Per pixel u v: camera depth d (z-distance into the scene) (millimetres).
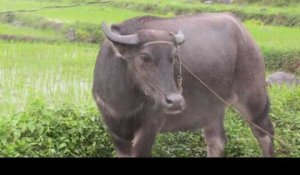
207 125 5656
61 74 10320
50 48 13578
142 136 4891
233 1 20828
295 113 7578
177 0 21141
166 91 4375
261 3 20516
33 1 21484
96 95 4930
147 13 19172
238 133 6797
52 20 17312
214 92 5203
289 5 20062
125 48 4500
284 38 14773
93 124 6188
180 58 4961
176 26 5234
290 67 12562
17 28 17219
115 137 5027
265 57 12773
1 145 5746
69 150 5891
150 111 4781
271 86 9289
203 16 5629
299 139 6777
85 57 12375
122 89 4699
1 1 21141
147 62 4434
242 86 5793
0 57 11930
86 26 15992
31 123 5922
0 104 8148
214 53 5363
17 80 9695
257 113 5938
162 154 6297
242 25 5930
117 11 19312
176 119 5195
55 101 7906
